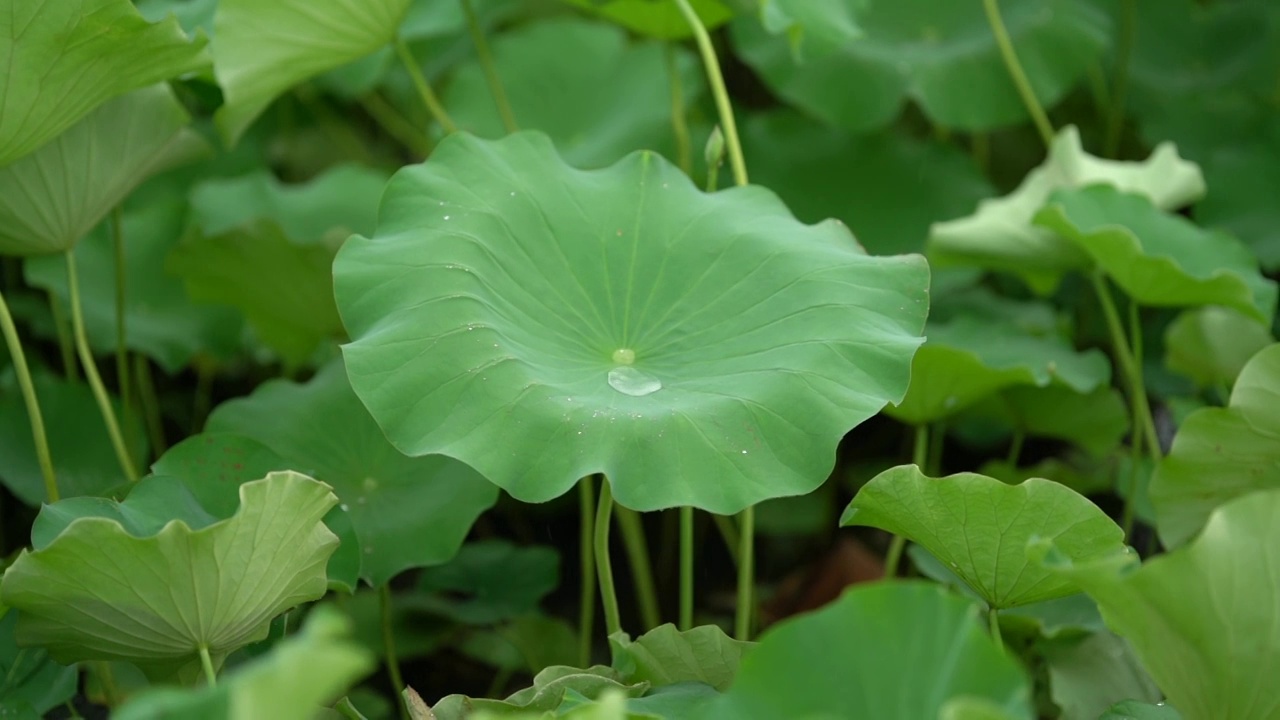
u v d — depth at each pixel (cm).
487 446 340
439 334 345
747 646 348
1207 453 361
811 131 448
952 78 435
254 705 291
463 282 349
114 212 392
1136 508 390
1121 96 477
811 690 319
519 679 407
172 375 448
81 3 347
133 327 418
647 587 404
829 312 350
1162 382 426
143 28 352
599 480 400
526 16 557
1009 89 435
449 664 408
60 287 413
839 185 442
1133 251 381
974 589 347
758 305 353
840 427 342
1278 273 440
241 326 422
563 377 347
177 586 335
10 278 436
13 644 352
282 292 397
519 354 346
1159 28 502
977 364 378
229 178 479
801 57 387
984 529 340
